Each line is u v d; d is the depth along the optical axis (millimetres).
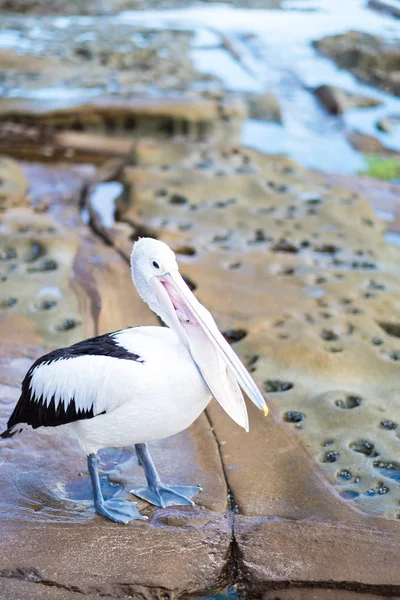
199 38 17641
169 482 4723
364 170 11188
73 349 4355
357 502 4598
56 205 9367
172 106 12016
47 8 19422
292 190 9305
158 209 8688
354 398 5555
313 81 14984
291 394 5586
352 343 6195
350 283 7215
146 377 4074
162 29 18094
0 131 11523
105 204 9367
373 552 4191
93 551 4133
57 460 4863
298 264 7574
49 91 13055
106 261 7555
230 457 4969
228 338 6367
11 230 7750
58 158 11039
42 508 4438
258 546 4234
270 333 6320
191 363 4191
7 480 4633
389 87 14805
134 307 6727
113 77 14062
